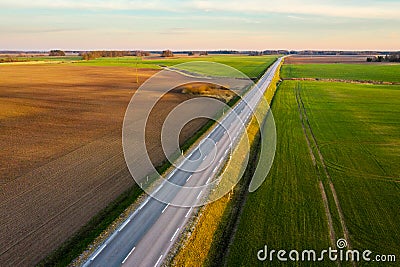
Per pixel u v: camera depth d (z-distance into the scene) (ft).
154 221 71.67
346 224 75.72
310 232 72.49
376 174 102.89
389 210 81.76
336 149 125.70
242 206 84.43
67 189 86.84
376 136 142.31
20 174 95.55
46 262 59.88
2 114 166.50
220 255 66.74
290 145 130.00
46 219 72.95
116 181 91.76
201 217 73.72
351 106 204.23
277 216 78.64
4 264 59.16
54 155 110.83
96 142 124.67
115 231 68.03
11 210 76.28
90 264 58.90
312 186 94.48
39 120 155.74
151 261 59.72
